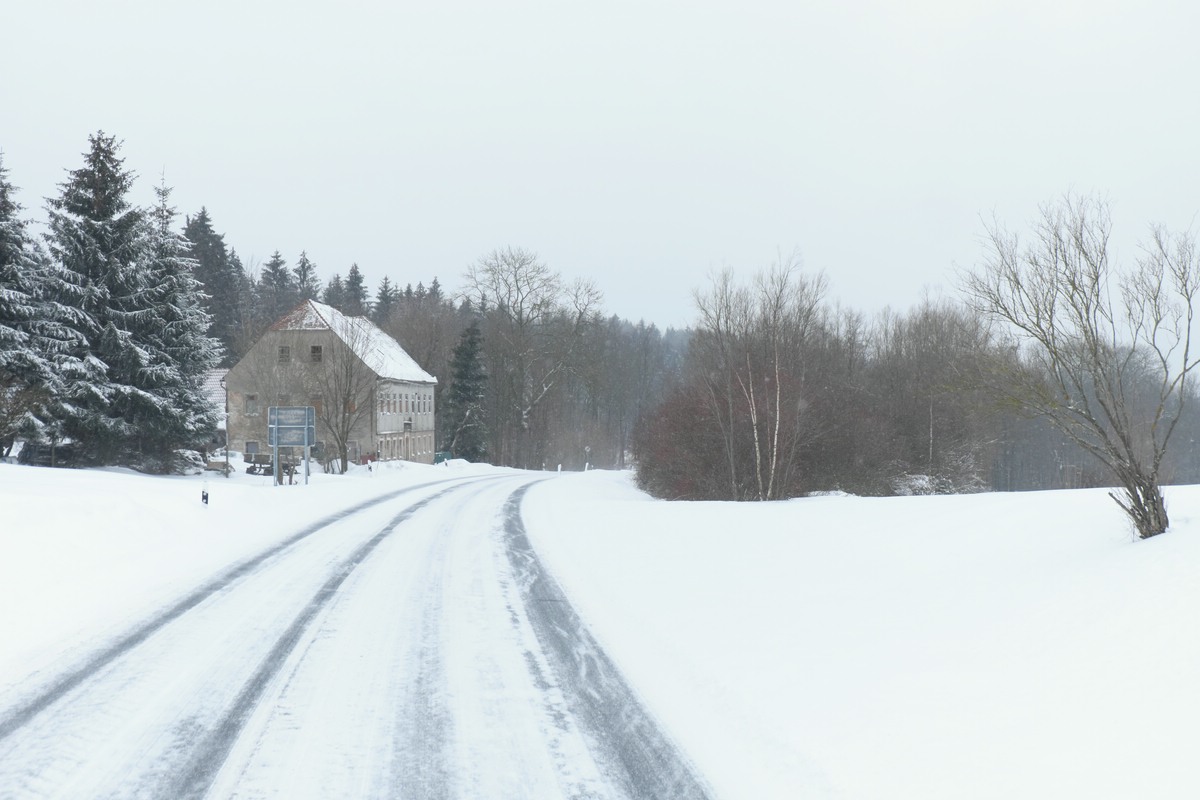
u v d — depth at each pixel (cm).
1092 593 679
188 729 575
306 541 1516
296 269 12125
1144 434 1072
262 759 527
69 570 1102
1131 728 470
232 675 700
